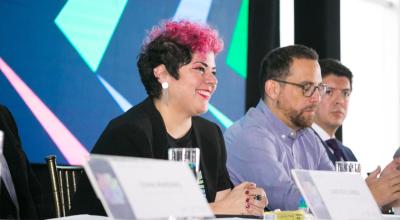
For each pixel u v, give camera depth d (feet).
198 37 12.67
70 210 11.71
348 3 27.68
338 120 18.78
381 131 28.43
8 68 18.35
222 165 13.73
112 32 20.44
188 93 12.57
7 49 18.37
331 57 26.35
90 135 19.93
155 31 13.12
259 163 14.79
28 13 18.78
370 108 28.14
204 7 22.81
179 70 12.57
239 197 11.53
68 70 19.53
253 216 11.17
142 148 11.99
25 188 12.63
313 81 15.55
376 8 28.48
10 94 18.38
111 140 12.08
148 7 21.29
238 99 23.50
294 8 26.63
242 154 15.03
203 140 13.32
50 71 19.17
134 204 6.43
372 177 12.49
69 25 19.60
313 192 8.34
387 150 28.55
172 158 8.59
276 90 15.66
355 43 27.78
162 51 12.62
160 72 12.67
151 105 12.68
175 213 6.68
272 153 14.93
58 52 19.34
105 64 20.29
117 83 20.51
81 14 19.85
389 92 28.68
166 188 6.74
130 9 20.86
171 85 12.63
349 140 27.45
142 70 12.85
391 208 13.37
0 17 18.26
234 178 15.01
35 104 18.84
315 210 8.29
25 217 12.59
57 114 19.26
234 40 23.54
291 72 15.52
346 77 18.95
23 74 18.63
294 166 15.49
